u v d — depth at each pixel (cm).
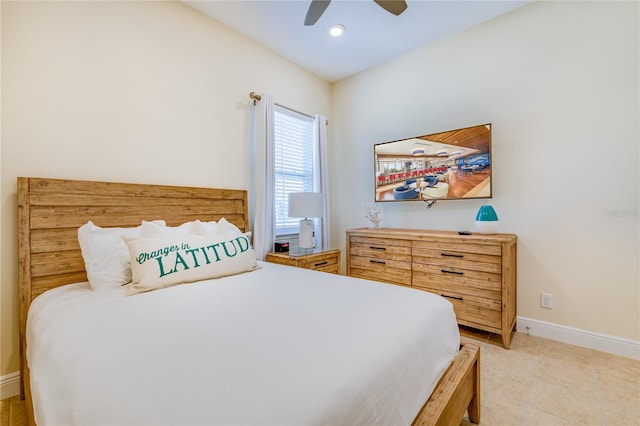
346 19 253
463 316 229
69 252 170
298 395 63
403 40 287
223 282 160
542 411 145
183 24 232
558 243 223
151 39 214
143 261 149
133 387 66
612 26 202
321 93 368
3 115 156
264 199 277
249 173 283
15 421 142
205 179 247
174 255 158
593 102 209
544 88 228
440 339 117
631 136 196
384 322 103
